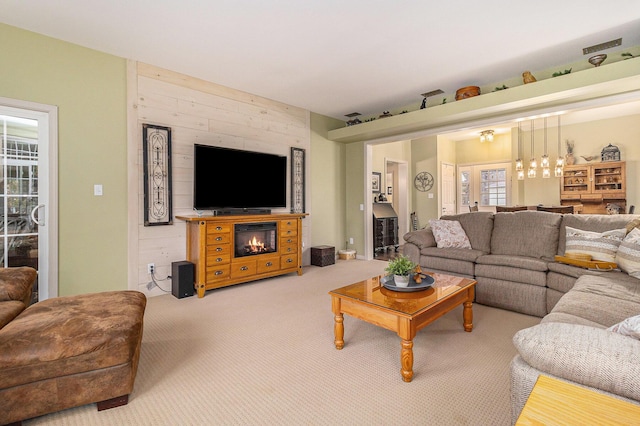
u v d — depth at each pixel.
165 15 2.69
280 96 4.71
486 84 4.24
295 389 1.83
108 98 3.37
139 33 2.97
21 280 2.19
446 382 1.88
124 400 1.70
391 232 6.92
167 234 3.79
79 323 1.68
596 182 6.08
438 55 3.42
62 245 3.11
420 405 1.67
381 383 1.88
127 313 1.86
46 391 1.53
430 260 3.76
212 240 3.68
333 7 2.58
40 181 3.04
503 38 3.08
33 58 2.96
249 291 3.83
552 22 2.81
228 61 3.56
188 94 3.95
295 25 2.84
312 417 1.59
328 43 3.16
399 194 8.00
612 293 2.05
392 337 2.52
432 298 2.16
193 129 4.00
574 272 2.70
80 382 1.59
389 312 1.94
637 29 2.94
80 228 3.21
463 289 2.40
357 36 3.03
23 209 2.97
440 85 4.29
